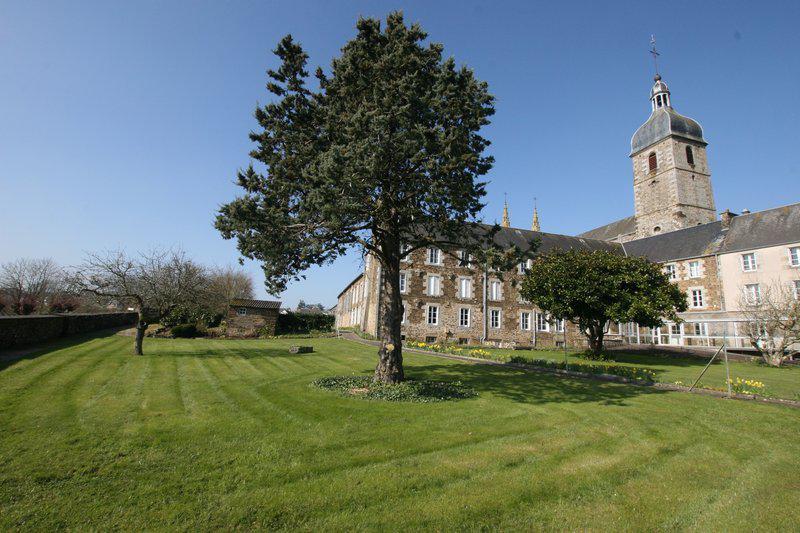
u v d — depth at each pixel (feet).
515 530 13.61
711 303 105.70
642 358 77.56
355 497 15.25
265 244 34.58
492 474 17.83
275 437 21.42
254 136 37.14
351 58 35.29
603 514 14.79
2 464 17.03
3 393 29.14
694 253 111.45
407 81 32.83
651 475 18.34
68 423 22.71
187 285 62.75
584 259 73.82
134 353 55.01
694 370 58.59
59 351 52.13
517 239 125.18
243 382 37.29
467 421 26.02
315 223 36.50
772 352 65.82
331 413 26.58
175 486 15.65
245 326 110.42
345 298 195.11
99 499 14.51
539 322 118.42
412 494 15.72
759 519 14.75
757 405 32.09
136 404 27.63
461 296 112.47
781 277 93.66
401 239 40.73
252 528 13.11
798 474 18.78
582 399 34.06
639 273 70.49
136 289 57.72
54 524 12.92
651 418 27.91
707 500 16.10
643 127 161.68
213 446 19.89
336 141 34.35
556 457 20.13
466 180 33.83
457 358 63.82
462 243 40.06
